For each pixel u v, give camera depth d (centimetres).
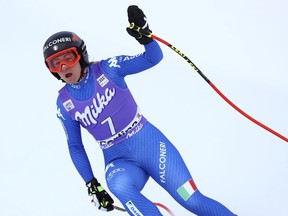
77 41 1141
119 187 1134
